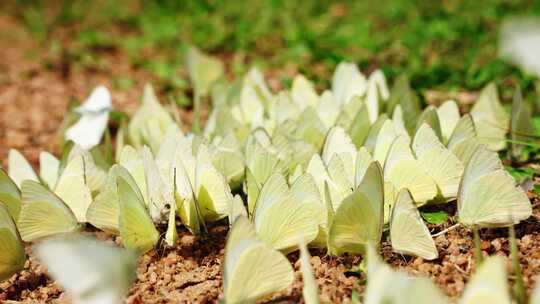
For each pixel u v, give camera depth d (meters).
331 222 0.44
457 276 0.43
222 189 0.48
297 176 0.48
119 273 0.37
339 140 0.49
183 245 0.49
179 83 0.76
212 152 0.51
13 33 1.12
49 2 1.33
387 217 0.46
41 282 0.47
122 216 0.44
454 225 0.47
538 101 0.64
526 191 0.50
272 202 0.44
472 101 0.66
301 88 0.61
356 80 0.60
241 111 0.59
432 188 0.47
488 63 0.74
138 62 0.89
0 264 0.45
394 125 0.52
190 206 0.47
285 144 0.51
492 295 0.35
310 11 1.12
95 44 1.00
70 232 0.48
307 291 0.39
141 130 0.58
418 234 0.44
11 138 0.68
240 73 0.79
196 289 0.45
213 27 1.03
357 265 0.45
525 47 0.34
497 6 1.02
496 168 0.45
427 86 0.69
